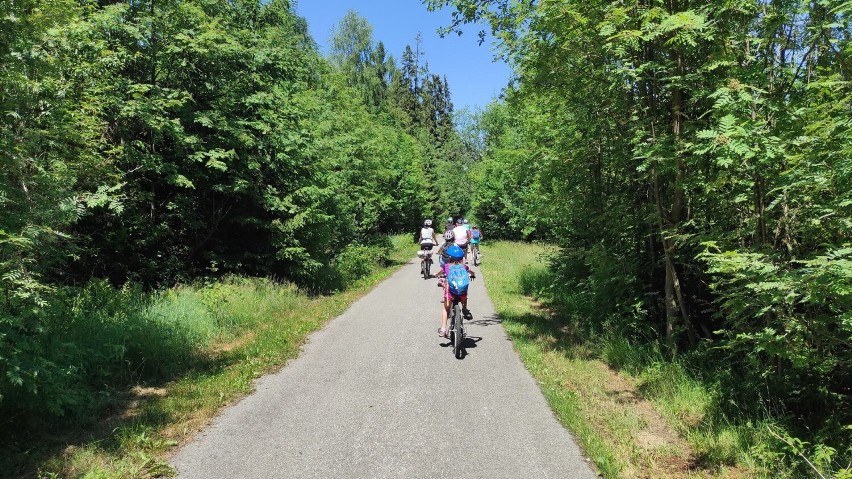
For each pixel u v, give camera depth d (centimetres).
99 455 417
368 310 1148
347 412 522
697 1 608
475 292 1436
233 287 1125
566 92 830
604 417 516
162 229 1119
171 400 543
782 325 470
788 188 442
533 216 1202
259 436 462
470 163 7194
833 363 436
